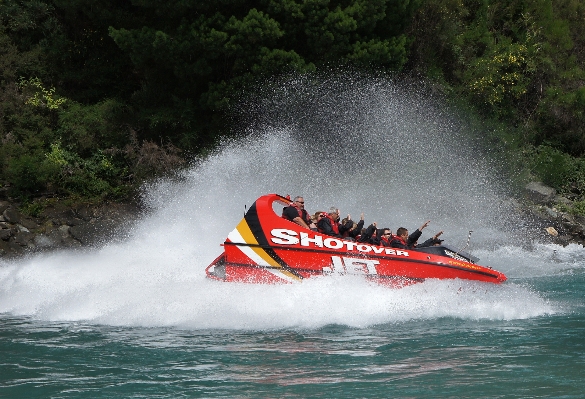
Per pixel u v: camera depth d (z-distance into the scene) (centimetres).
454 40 7400
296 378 1767
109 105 6069
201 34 5459
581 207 6291
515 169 6812
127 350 2088
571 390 1634
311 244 2725
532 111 7750
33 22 6391
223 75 5925
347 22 5616
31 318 2616
